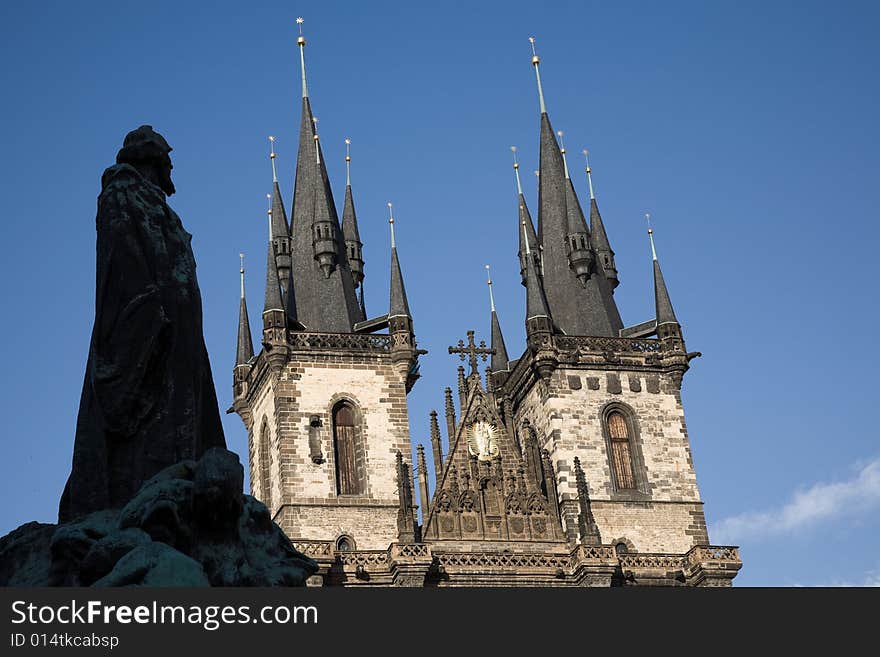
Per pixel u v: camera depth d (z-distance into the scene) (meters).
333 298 87.56
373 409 83.69
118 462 18.36
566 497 83.12
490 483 83.38
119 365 18.36
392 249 88.06
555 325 89.75
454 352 86.38
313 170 92.56
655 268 90.94
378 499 81.44
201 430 19.06
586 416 85.69
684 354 87.75
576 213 92.81
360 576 77.44
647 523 83.69
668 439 86.25
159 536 16.67
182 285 19.05
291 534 79.44
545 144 96.38
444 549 80.81
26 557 17.81
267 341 83.31
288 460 81.25
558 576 80.06
